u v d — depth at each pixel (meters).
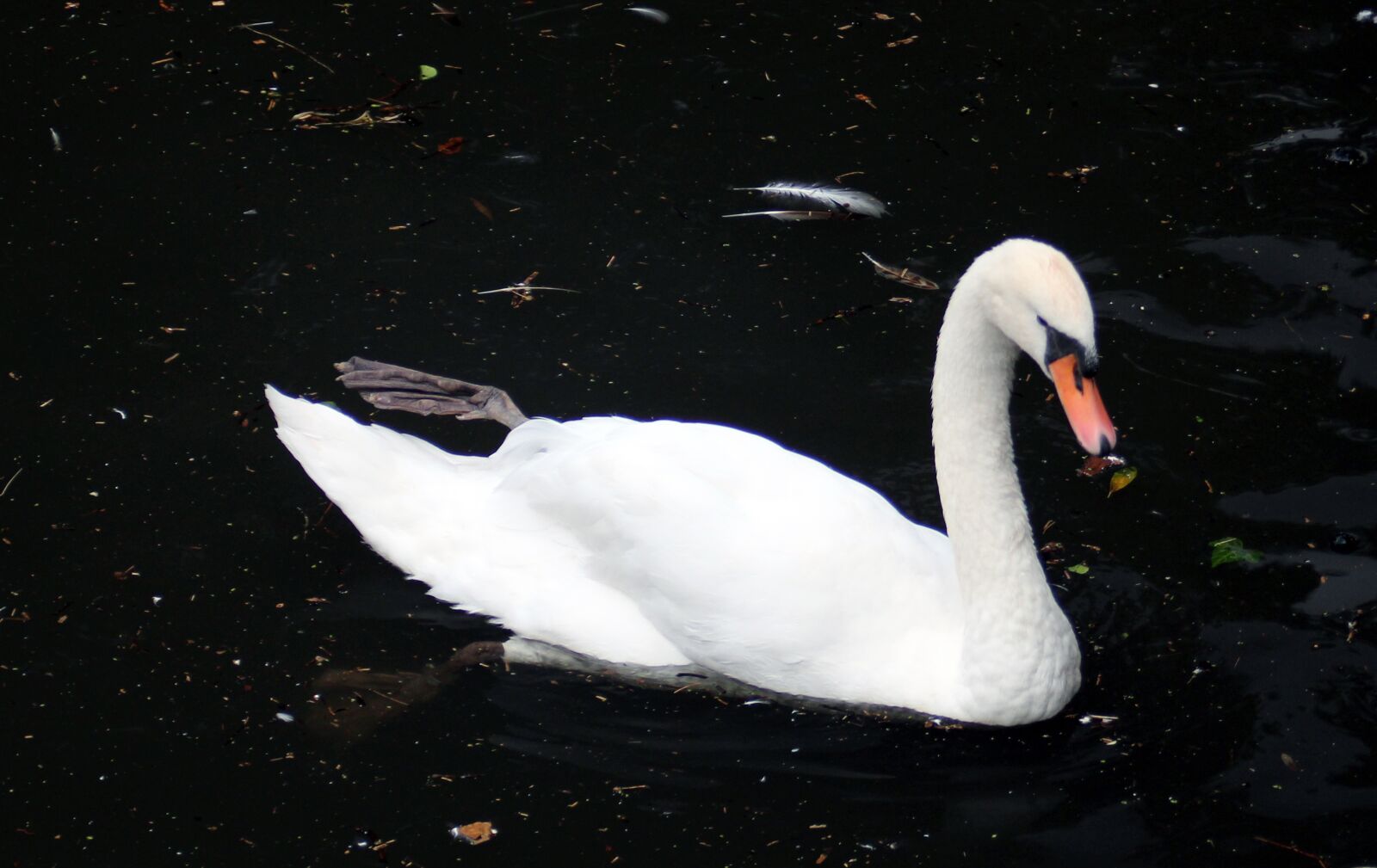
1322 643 7.50
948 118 10.96
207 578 7.93
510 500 7.96
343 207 10.20
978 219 10.15
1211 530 8.16
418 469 8.12
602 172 10.55
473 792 6.88
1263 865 6.42
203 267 9.71
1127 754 7.02
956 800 6.83
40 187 10.17
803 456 7.74
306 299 9.55
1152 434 8.70
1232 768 6.89
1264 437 8.64
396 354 9.24
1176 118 10.90
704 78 11.35
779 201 10.28
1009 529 6.97
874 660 7.26
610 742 7.19
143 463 8.49
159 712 7.19
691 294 9.68
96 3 11.83
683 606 7.43
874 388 9.06
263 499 8.38
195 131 10.69
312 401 8.92
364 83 11.20
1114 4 11.88
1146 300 9.51
